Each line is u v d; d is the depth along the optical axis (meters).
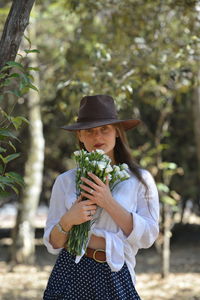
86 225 3.18
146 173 3.38
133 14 7.14
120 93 6.48
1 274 10.73
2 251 14.10
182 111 13.73
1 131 3.34
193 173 14.52
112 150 3.49
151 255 13.49
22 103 11.87
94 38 7.89
